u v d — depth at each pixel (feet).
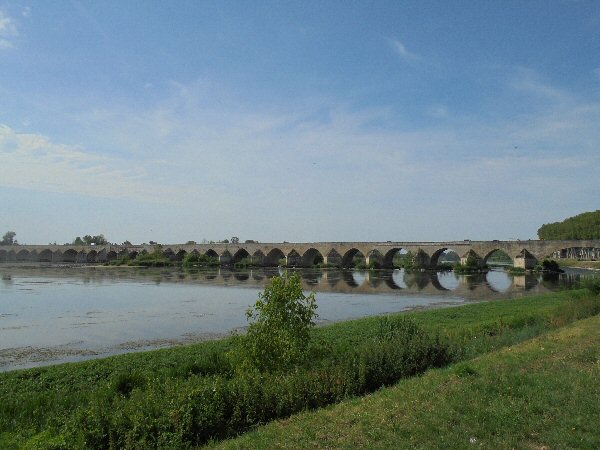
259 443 32.22
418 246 349.61
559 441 28.94
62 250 515.09
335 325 101.65
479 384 39.93
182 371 61.41
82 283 239.09
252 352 50.39
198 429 35.40
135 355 75.36
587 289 137.90
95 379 62.23
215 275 302.25
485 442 29.27
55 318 127.03
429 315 116.88
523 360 47.70
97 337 101.76
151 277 283.18
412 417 33.73
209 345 82.64
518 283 235.81
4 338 100.68
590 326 68.64
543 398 35.68
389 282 250.37
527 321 92.17
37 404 48.91
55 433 36.63
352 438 31.19
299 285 53.57
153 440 33.12
